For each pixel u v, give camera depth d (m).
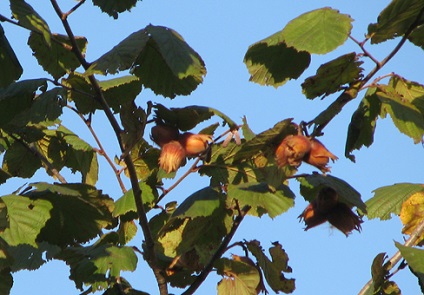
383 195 9.04
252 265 8.70
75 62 8.88
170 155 7.65
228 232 8.48
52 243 8.55
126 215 8.97
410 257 7.79
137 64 8.26
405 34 7.85
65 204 8.43
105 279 7.98
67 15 7.62
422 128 8.03
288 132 7.53
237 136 7.88
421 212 8.88
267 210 7.82
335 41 7.48
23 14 7.49
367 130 8.54
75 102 8.94
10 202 8.04
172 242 8.98
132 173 7.66
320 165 7.51
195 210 7.97
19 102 8.52
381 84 8.20
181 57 7.56
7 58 8.00
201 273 8.43
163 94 8.36
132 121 7.51
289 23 7.70
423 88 8.15
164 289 8.16
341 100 7.92
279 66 8.33
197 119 7.80
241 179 8.55
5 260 7.54
